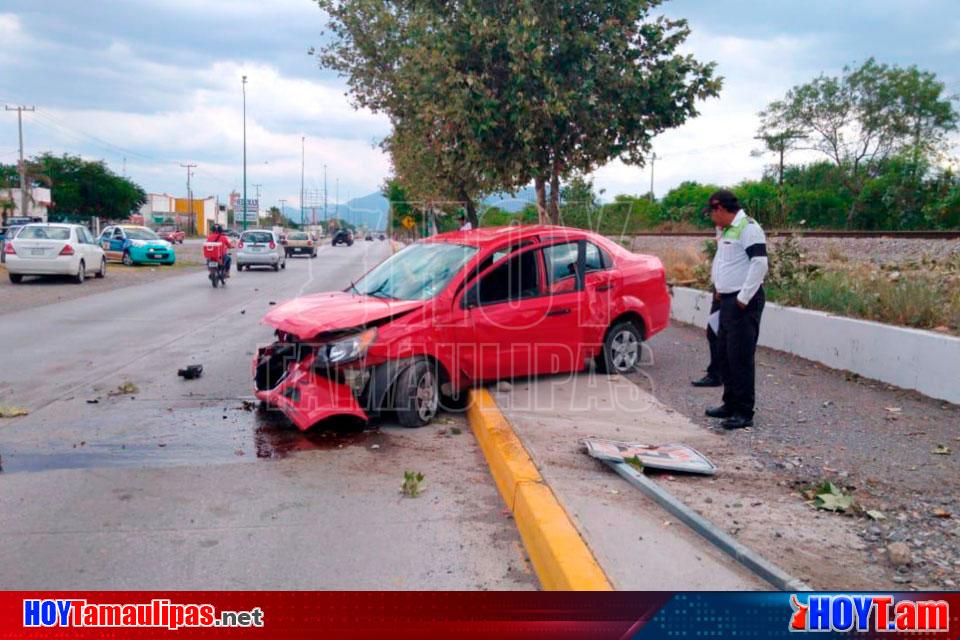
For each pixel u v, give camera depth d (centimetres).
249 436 625
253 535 434
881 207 3384
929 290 828
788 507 450
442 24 1052
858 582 356
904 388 739
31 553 409
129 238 3050
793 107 4019
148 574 388
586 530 405
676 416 654
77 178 6988
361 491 505
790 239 1108
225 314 1422
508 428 585
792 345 932
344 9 1842
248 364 923
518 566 400
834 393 732
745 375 617
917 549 394
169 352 1007
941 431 600
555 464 516
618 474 504
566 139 1079
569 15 1050
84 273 2089
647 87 1040
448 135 1089
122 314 1410
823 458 540
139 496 491
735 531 412
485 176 1153
